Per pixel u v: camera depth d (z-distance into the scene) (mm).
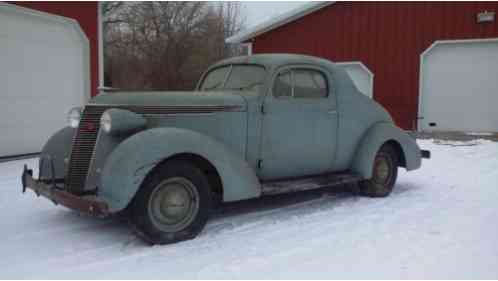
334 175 5699
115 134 4145
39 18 9133
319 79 5477
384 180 6133
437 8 12828
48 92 9445
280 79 5098
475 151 9656
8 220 4824
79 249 4023
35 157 8797
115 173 3787
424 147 10289
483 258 3801
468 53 12539
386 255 3885
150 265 3662
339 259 3797
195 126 4496
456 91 12805
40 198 5707
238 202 5695
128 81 27047
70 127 4840
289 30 15133
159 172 3975
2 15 8328
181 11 28500
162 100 4406
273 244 4164
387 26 13609
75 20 10016
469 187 6594
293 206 5551
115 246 4094
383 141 5930
